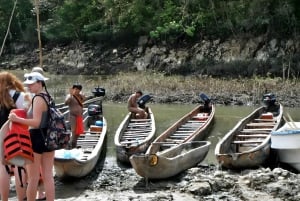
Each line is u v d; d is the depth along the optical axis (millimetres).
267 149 10531
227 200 7996
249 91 21953
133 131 13273
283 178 9062
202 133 13039
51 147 5859
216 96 21562
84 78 31250
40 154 5941
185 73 31750
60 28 38812
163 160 9172
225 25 32438
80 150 10172
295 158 10117
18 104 5996
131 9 35344
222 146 10758
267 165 10680
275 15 30812
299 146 9930
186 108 19953
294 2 30766
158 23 34594
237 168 9953
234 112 18719
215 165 10664
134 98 14695
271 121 13984
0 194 6484
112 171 10391
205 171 10109
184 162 9812
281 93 21500
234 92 21969
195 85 23156
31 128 5871
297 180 8906
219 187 8633
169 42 33781
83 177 9844
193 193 8328
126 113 18594
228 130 14773
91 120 14078
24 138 5746
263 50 30672
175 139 12383
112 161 11273
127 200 7938
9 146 5707
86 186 9289
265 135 12031
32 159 5816
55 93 24109
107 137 13891
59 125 5938
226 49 31828
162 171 9273
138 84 23734
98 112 14078
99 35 36750
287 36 30469
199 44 32812
